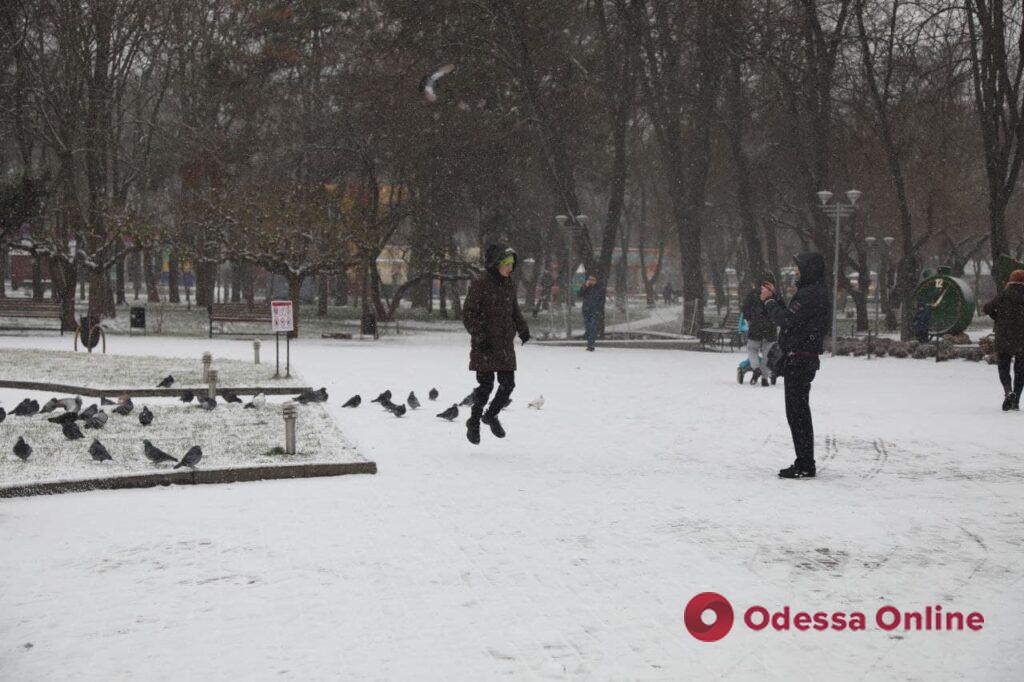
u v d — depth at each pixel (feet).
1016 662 14.74
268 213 104.88
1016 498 26.58
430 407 46.55
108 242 107.04
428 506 25.29
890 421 43.42
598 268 118.52
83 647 15.28
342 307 197.67
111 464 29.22
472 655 14.92
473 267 133.80
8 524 23.08
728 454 34.24
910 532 22.58
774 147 134.82
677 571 19.36
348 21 131.54
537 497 26.48
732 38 110.11
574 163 134.41
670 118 120.88
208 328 113.91
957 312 102.27
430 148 128.06
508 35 114.11
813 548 21.13
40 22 108.99
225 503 25.58
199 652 15.06
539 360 81.25
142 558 20.21
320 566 19.66
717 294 229.45
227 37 127.34
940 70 111.04
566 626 16.22
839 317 198.39
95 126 111.45
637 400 51.31
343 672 14.25
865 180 140.87
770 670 14.39
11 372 54.80
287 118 136.56
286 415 31.07
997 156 102.47
